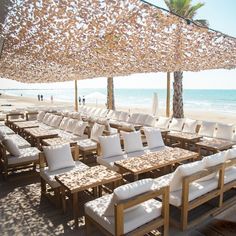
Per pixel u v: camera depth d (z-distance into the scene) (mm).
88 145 5449
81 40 4125
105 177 3260
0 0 2688
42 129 7078
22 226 3029
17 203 3631
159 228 2842
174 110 8883
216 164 3229
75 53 5062
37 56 5652
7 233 2885
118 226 2271
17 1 2738
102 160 4441
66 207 3488
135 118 8773
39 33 3855
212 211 3191
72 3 2826
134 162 3969
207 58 5406
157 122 7941
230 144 5426
